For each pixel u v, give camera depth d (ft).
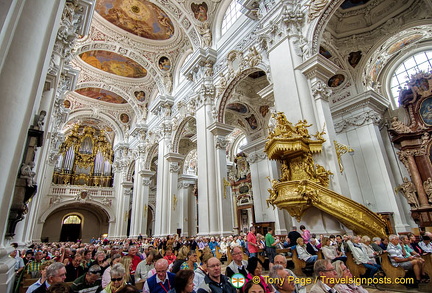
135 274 12.96
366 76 34.73
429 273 11.95
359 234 17.04
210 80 38.50
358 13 32.01
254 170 45.11
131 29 49.55
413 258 12.78
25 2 9.77
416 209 28.78
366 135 32.73
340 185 18.69
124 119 76.33
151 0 40.32
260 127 45.73
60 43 23.17
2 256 8.31
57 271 8.14
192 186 69.41
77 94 67.21
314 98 21.94
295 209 18.94
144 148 61.57
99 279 10.79
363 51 33.47
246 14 31.17
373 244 15.64
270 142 20.12
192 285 7.06
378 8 31.30
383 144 32.78
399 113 33.99
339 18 32.48
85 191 71.56
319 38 24.13
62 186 70.38
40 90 11.60
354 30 32.99
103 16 46.57
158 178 49.47
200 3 40.63
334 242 17.01
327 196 17.42
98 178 80.12
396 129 32.24
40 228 63.77
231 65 34.71
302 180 18.29
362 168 32.35
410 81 32.37
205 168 34.76
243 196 55.62
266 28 27.73
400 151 31.81
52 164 69.62
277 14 26.63
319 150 19.53
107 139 86.43
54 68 21.39
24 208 10.76
